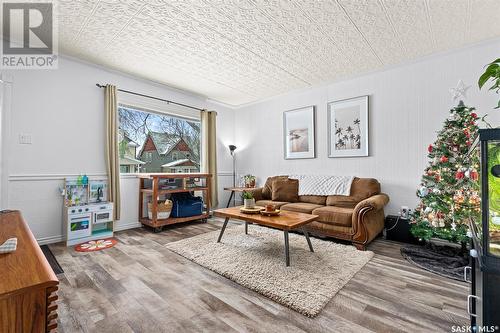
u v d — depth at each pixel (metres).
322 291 1.76
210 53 2.97
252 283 1.88
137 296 1.72
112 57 3.08
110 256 2.49
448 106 2.93
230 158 5.41
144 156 4.03
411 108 3.20
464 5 2.07
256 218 2.49
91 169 3.26
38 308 0.61
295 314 1.52
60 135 3.00
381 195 3.15
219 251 2.60
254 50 2.89
